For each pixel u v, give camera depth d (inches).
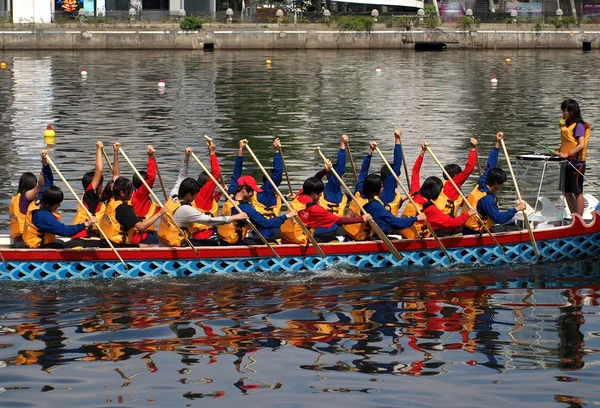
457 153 1418.6
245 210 821.9
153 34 3503.9
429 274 842.2
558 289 793.6
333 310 732.0
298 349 644.7
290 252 839.1
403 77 2630.4
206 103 2033.7
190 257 821.9
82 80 2474.2
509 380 589.9
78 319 706.2
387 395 568.4
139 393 571.2
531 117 1817.2
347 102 2064.5
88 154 1402.6
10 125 1689.2
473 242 869.2
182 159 1359.5
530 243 882.1
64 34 3427.7
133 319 706.8
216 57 3248.0
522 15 4035.4
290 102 2058.3
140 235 841.5
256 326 692.7
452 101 2082.9
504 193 1154.0
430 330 684.1
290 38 3604.8
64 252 797.2
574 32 3727.9
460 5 4104.3
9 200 1091.3
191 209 811.4
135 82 2447.1
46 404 554.6
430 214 844.6
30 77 2527.1
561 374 598.9
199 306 740.7
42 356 629.3
